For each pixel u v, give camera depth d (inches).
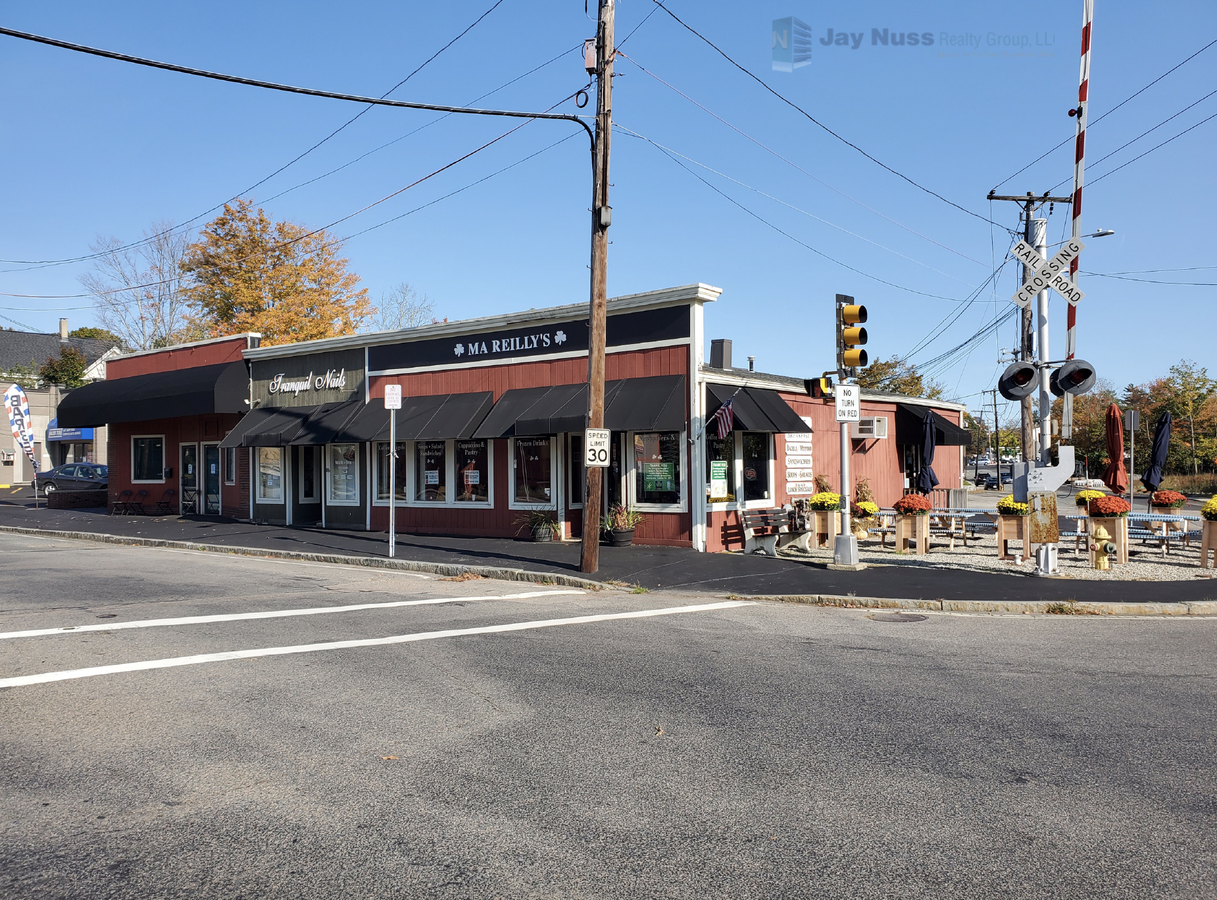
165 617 377.7
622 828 162.4
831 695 254.2
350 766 194.5
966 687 263.7
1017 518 555.5
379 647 318.7
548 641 332.8
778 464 719.7
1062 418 575.2
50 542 766.5
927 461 831.7
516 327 719.1
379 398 816.3
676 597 462.6
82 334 2723.9
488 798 176.4
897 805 173.3
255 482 931.3
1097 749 206.5
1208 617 401.1
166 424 1041.5
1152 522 665.6
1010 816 167.9
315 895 136.6
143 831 160.1
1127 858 149.8
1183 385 1859.0
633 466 652.1
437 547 655.1
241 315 1455.5
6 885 139.2
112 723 224.2
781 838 158.1
